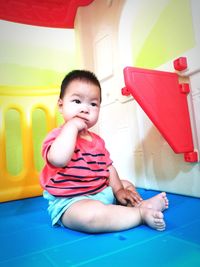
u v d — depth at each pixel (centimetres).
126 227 54
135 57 103
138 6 101
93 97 73
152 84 76
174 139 78
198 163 80
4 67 117
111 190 72
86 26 131
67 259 42
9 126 114
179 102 81
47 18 128
